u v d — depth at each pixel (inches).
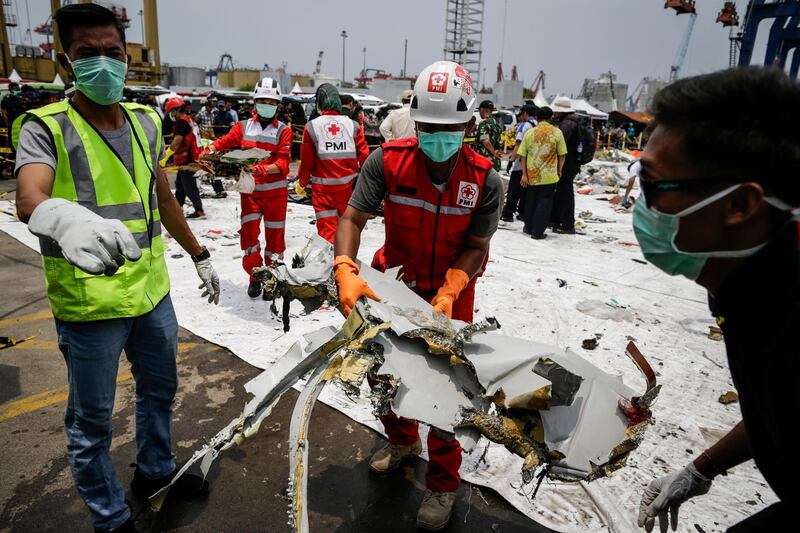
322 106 181.2
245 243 191.9
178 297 194.5
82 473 81.0
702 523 94.7
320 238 91.8
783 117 33.4
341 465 109.7
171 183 422.0
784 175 33.7
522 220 364.5
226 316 179.3
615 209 414.6
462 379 71.5
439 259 93.4
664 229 40.3
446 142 78.5
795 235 36.3
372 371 68.5
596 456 61.6
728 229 37.3
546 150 288.4
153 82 1592.0
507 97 1625.2
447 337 71.9
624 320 186.7
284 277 78.7
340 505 99.0
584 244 296.2
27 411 124.8
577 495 101.9
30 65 1509.6
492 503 100.2
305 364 69.9
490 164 87.7
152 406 92.3
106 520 83.7
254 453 112.5
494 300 202.4
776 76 34.0
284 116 629.9
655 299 209.5
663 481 63.9
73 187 73.4
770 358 35.3
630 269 248.8
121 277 78.1
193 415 125.0
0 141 470.0
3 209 329.1
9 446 111.9
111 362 79.2
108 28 71.0
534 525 95.2
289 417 125.2
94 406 79.1
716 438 120.2
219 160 187.3
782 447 36.9
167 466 97.2
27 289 202.8
